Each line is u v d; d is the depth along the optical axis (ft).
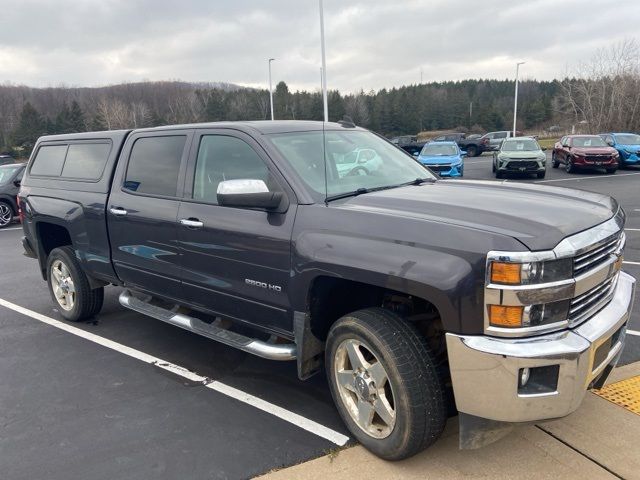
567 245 8.38
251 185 10.69
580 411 11.36
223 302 12.50
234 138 12.33
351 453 10.30
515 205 9.82
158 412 12.13
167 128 14.16
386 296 10.91
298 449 10.53
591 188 54.85
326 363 10.68
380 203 10.35
